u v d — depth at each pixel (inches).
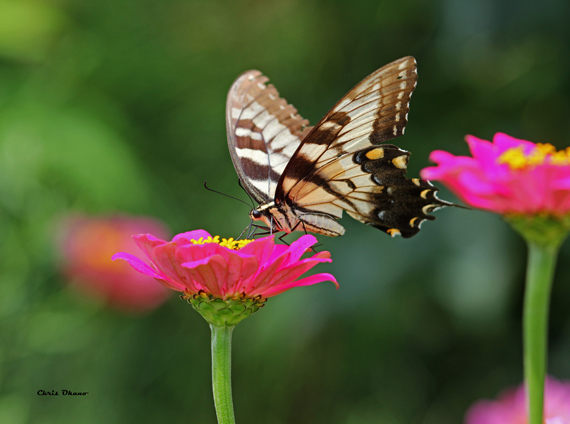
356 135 37.5
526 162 35.2
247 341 44.6
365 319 43.2
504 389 43.4
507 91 43.8
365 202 37.8
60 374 44.9
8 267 43.9
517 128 43.8
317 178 37.7
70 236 42.5
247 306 35.5
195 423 45.1
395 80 37.3
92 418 44.8
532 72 43.5
